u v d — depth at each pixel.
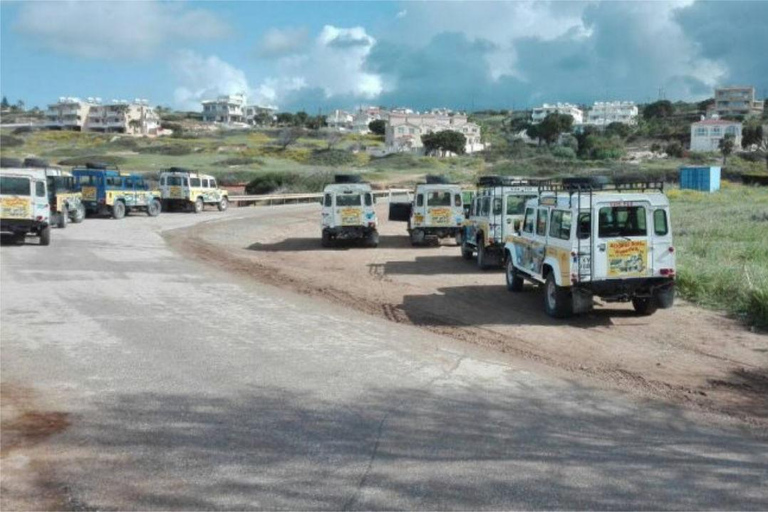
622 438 6.66
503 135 178.25
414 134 145.75
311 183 65.06
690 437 6.76
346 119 196.12
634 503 5.14
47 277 17.12
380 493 5.29
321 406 7.50
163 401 7.61
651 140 142.12
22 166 33.28
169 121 181.38
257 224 37.66
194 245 27.25
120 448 6.21
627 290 12.55
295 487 5.38
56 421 6.94
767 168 88.38
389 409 7.43
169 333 11.19
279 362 9.42
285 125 186.12
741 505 5.13
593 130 151.88
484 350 10.62
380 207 51.12
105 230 31.92
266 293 15.92
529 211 15.33
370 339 11.05
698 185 59.09
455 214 26.98
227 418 7.05
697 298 14.40
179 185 45.62
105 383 8.29
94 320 12.11
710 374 9.44
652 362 10.05
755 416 7.62
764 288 13.12
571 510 5.02
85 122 160.38
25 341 10.44
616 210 12.50
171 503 5.11
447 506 5.07
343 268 21.52
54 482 5.48
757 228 24.44
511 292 16.53
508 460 5.99
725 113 168.12
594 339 11.55
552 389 8.42
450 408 7.51
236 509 5.01
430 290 16.98
